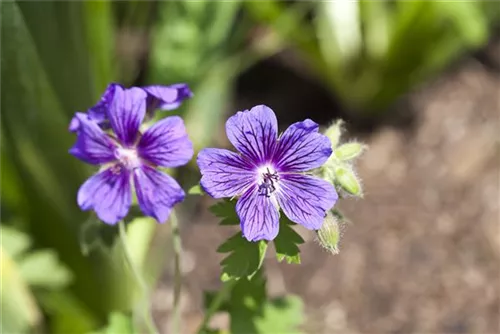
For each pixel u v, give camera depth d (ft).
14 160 1.51
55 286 1.58
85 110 1.50
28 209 1.57
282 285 1.78
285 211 1.06
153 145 1.09
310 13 2.14
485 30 1.96
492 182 1.98
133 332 1.30
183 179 1.87
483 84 2.23
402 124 2.13
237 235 1.13
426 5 1.85
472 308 1.74
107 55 1.55
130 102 1.09
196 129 1.83
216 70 1.86
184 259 1.83
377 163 2.03
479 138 2.08
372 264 1.82
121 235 1.19
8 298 1.49
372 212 1.91
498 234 1.86
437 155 2.05
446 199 1.94
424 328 1.72
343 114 2.16
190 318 1.73
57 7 1.41
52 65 1.44
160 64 1.79
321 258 1.82
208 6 1.76
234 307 1.29
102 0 1.47
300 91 2.19
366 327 1.72
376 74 2.05
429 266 1.81
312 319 1.73
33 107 1.45
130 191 1.10
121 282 1.59
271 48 2.08
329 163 1.10
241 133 1.04
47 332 1.65
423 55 1.99
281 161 1.06
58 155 1.50
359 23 2.00
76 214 1.55
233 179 1.05
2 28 1.39
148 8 2.16
